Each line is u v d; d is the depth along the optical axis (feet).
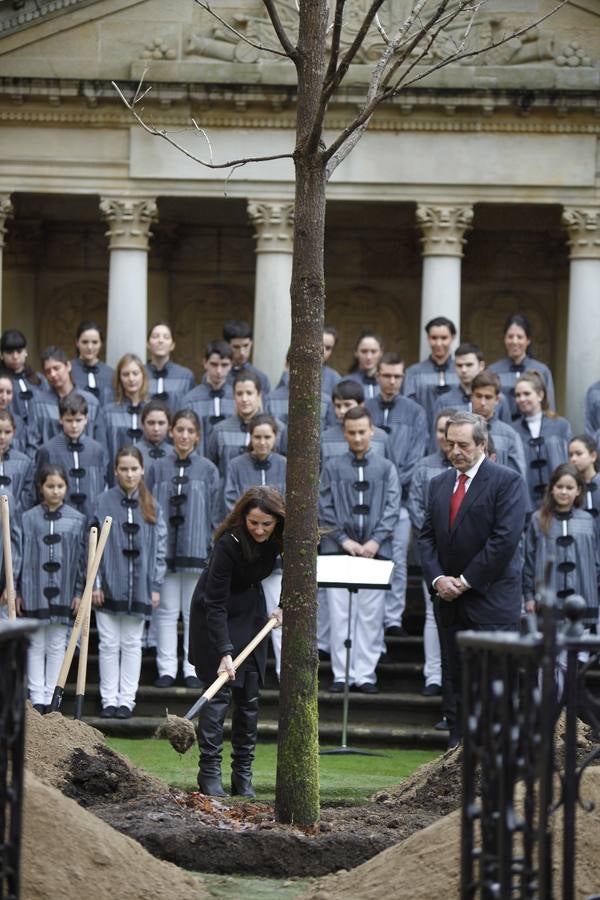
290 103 62.03
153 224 71.31
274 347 62.64
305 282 28.27
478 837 23.34
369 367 53.67
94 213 70.85
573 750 18.99
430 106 61.93
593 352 62.59
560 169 62.59
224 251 73.10
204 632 32.83
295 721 28.32
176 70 62.08
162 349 53.72
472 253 72.33
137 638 45.01
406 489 49.62
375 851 26.55
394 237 72.54
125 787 31.30
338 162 28.78
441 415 46.19
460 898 20.22
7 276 73.00
